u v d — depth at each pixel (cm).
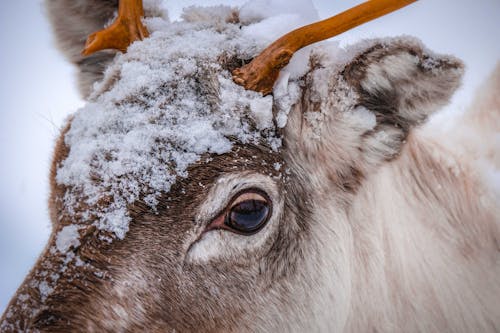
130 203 79
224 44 84
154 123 80
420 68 82
